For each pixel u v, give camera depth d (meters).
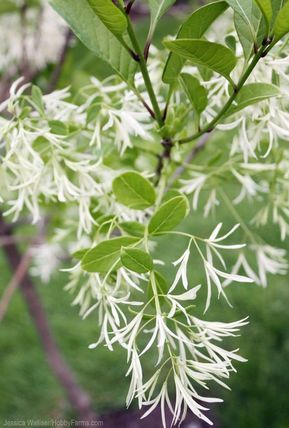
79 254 0.61
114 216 0.65
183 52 0.59
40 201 0.74
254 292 2.22
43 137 0.67
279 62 0.64
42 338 1.41
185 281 0.57
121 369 2.05
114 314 0.57
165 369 1.84
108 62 0.64
